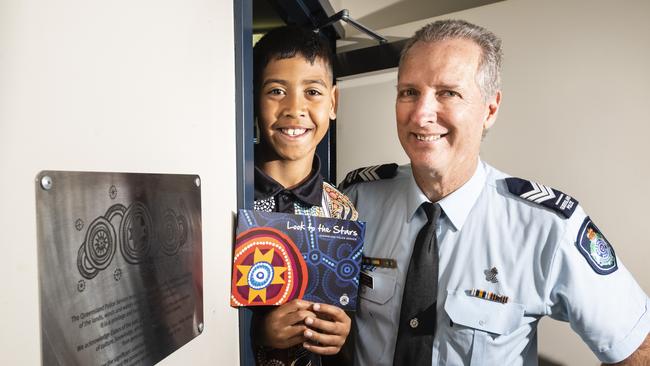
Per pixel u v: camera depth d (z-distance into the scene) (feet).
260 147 2.94
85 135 1.13
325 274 2.33
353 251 2.40
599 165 3.81
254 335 2.41
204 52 1.77
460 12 4.44
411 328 2.67
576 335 3.97
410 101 2.75
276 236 2.17
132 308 1.32
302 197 2.73
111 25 1.22
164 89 1.48
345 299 2.38
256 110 2.84
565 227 2.63
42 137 1.00
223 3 1.96
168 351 1.50
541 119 4.06
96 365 1.17
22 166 0.95
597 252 2.63
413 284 2.75
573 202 2.79
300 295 2.26
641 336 2.54
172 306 1.53
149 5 1.39
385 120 4.95
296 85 2.68
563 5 3.90
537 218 2.73
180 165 1.59
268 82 2.70
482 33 2.67
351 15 5.45
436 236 2.90
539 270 2.64
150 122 1.40
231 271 2.06
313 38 2.80
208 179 1.82
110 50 1.22
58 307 1.04
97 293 1.17
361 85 5.08
